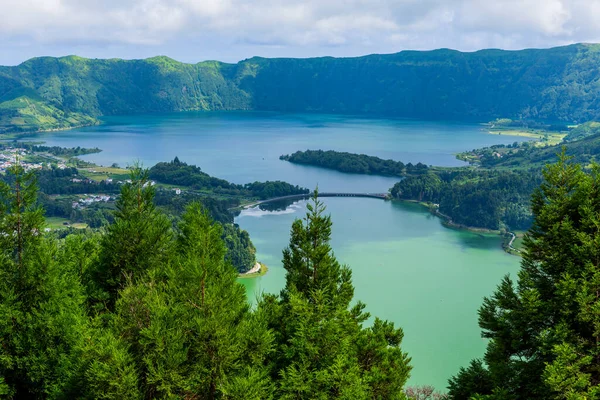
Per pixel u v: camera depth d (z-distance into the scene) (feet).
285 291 202.49
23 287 166.30
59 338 160.56
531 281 172.76
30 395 163.73
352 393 150.20
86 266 216.54
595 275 152.66
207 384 146.20
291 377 152.46
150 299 154.61
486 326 179.93
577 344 156.25
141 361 145.28
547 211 173.78
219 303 150.71
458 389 179.01
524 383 164.14
